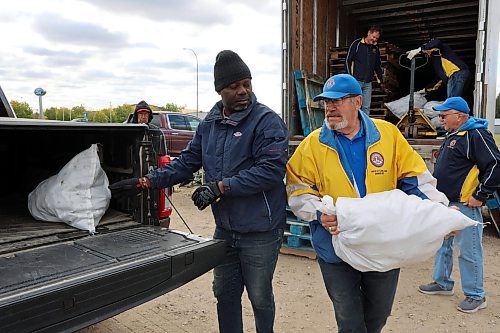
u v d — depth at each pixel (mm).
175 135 11898
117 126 2520
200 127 2541
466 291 3525
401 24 8281
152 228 2670
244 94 2279
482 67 4902
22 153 3283
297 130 5820
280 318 3387
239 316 2566
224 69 2254
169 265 2115
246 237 2365
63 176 2629
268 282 2436
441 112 3518
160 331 3193
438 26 8242
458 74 5922
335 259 2203
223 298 2537
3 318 1564
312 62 6320
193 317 3424
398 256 1966
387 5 7508
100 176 2662
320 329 3211
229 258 2475
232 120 2291
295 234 4805
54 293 1703
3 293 1665
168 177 2562
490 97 4992
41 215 2691
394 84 7504
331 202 2043
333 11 7113
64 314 1738
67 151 3041
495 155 3207
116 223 2707
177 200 8844
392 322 3309
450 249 3725
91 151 2617
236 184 2172
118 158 2848
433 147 4645
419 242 1944
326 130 2229
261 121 2273
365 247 1975
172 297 3807
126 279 1946
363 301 2369
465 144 3328
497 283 4109
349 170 2176
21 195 3301
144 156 2707
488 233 5957
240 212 2309
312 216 2191
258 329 2553
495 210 5648
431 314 3447
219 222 2416
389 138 2207
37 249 2246
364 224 1938
